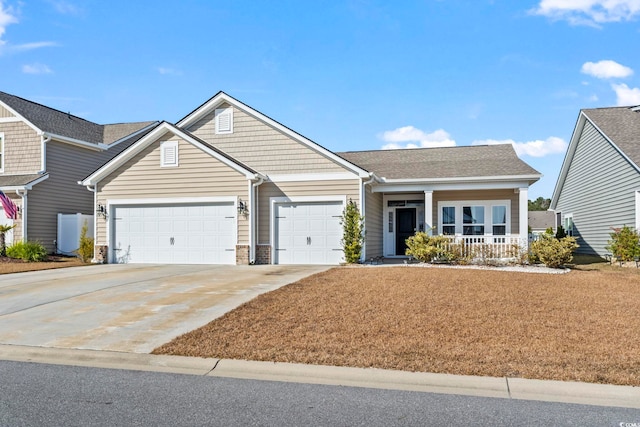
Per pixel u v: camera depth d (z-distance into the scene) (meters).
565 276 12.28
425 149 21.42
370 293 9.61
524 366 5.45
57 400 4.77
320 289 10.06
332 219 16.03
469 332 6.89
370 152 21.94
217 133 17.31
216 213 16.22
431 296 9.29
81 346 6.55
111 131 25.77
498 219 18.08
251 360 5.87
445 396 4.86
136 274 13.15
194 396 4.88
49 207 20.47
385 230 19.14
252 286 10.78
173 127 16.34
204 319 7.84
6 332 7.28
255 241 16.28
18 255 17.72
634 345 6.23
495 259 15.14
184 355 6.08
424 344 6.33
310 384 5.25
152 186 16.69
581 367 5.39
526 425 4.15
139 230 16.84
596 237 21.81
